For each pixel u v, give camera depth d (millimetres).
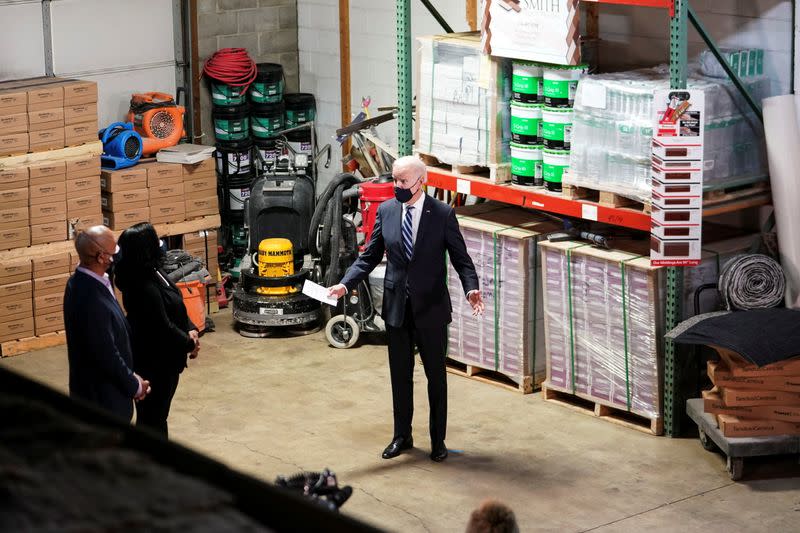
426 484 6117
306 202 9258
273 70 10281
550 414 7164
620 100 6547
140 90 9961
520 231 7371
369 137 8992
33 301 8555
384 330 8492
